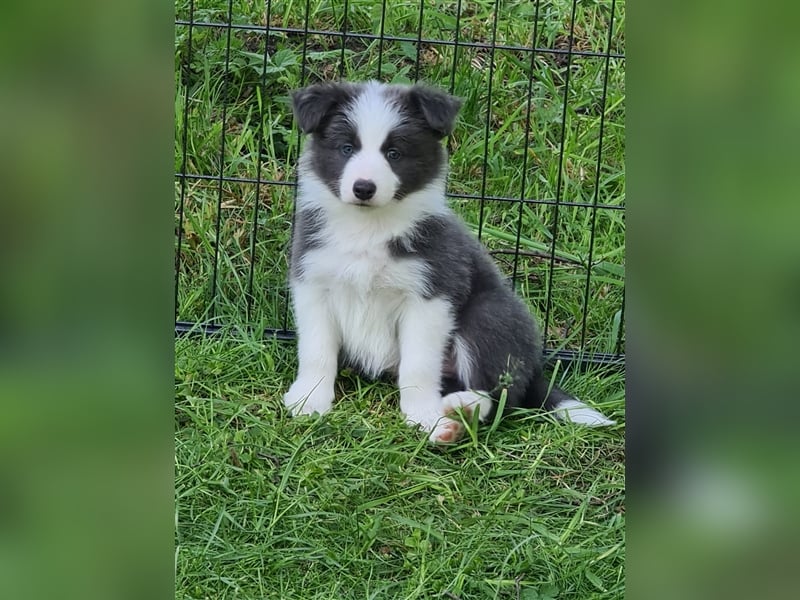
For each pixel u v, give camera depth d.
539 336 1.75
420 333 1.71
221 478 1.59
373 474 1.61
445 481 1.61
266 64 1.91
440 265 1.71
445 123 1.69
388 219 1.71
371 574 1.52
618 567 1.52
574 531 1.57
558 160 1.92
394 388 1.75
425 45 2.00
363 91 1.71
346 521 1.56
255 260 1.85
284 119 1.94
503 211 1.91
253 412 1.69
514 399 1.71
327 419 1.67
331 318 1.74
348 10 2.01
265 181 1.82
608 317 1.82
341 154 1.70
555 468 1.64
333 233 1.72
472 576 1.52
